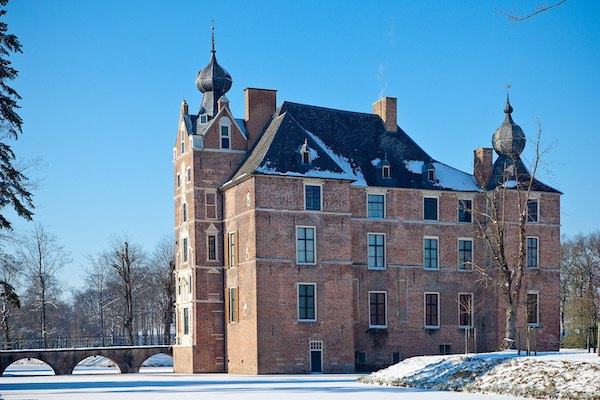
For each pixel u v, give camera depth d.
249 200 60.09
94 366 95.69
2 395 37.97
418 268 65.38
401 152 68.56
